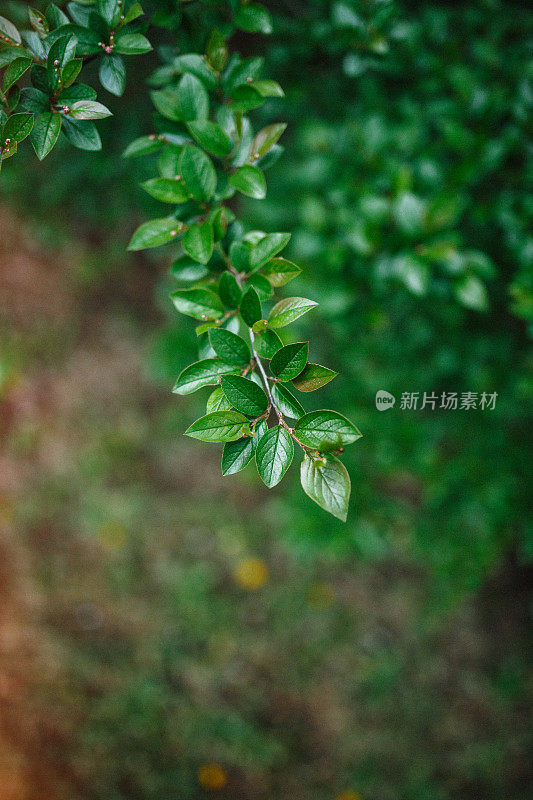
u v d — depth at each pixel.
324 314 1.25
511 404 1.34
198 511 2.41
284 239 0.89
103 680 2.11
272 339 0.85
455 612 2.29
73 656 2.14
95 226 2.50
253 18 0.96
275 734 2.11
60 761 1.98
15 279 2.49
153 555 2.33
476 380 1.35
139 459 2.47
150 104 1.59
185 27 0.96
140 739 2.04
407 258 1.08
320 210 1.23
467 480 1.39
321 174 1.25
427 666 2.23
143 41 0.89
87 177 2.18
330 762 2.09
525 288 1.10
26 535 2.29
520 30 1.20
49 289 2.54
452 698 2.20
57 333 2.54
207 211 0.92
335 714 2.16
